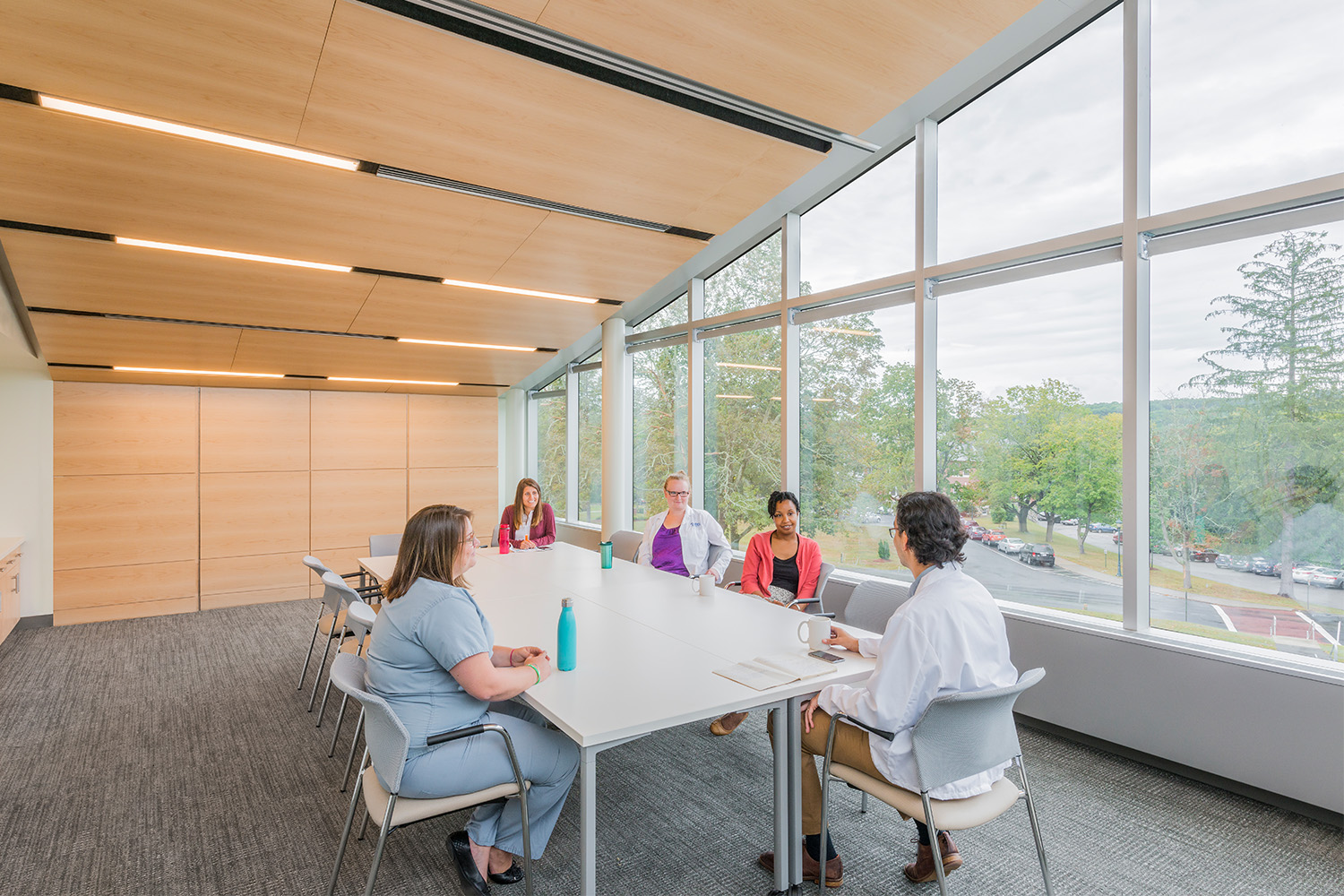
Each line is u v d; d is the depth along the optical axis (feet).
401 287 16.55
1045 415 12.05
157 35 8.33
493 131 10.68
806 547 12.66
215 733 11.99
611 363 21.81
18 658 16.65
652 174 12.23
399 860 8.14
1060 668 11.37
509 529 17.76
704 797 9.58
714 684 7.11
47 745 11.46
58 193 11.32
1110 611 11.18
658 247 15.42
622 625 9.57
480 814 7.41
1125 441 10.85
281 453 23.62
